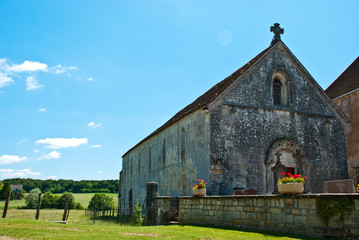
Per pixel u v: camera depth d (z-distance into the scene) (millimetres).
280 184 10711
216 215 13570
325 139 22953
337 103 29953
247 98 21109
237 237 10070
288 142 21453
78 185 126125
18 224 13812
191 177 21375
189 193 21469
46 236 10430
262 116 21266
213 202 13812
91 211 34344
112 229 12969
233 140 20047
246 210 12055
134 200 37375
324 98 23719
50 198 54344
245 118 20734
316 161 22203
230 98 20656
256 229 11484
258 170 20250
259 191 19938
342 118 24016
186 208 15562
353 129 28000
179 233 11414
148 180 31891
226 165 19469
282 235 9945
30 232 11305
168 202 16938
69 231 12094
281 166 18188
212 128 19703
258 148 20625
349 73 30703
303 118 22562
